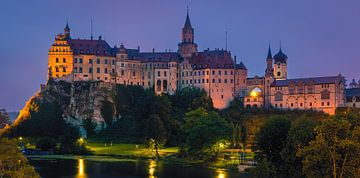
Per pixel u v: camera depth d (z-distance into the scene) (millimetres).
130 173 184000
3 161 109750
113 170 192625
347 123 115750
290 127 141875
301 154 116562
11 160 110750
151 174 181250
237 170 192375
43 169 194375
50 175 177500
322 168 115250
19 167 111438
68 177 172875
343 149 114000
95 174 180875
